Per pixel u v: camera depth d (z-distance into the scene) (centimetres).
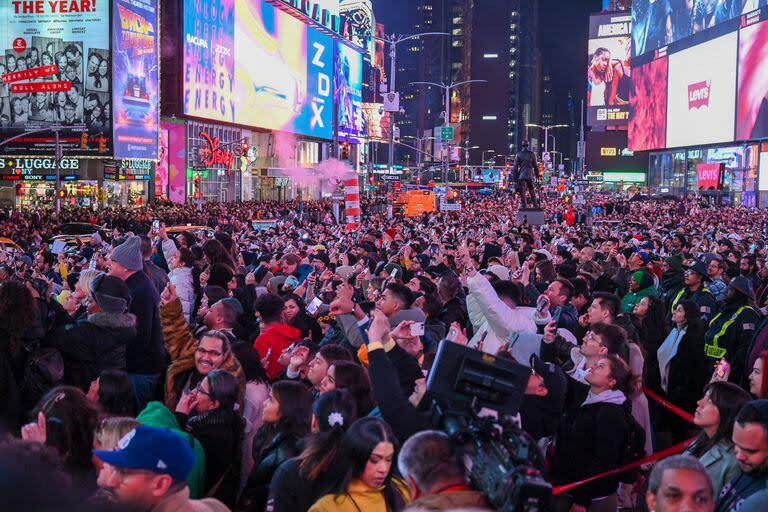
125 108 7269
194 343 783
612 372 653
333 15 12775
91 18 7062
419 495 364
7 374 661
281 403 596
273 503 514
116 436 476
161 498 371
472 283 766
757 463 495
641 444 690
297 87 11456
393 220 4566
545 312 771
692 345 1000
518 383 420
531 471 311
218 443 609
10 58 7106
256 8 10212
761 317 998
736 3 10150
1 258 1684
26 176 7138
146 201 8119
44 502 235
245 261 1945
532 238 2431
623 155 18338
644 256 1559
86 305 1045
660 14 12925
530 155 4472
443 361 416
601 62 18450
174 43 8444
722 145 10894
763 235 3781
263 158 11300
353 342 812
